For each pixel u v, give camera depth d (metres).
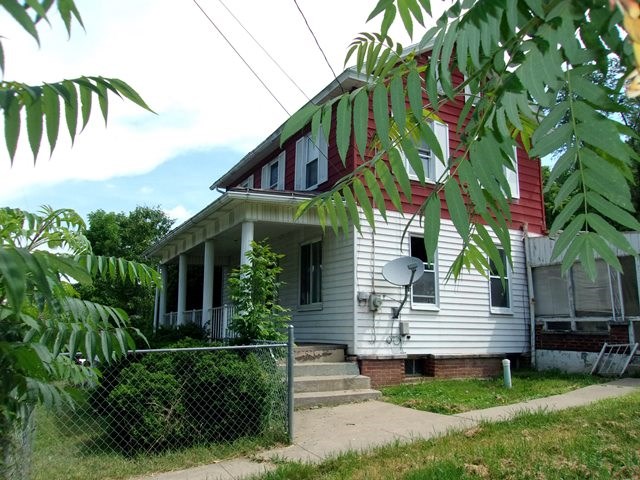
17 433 3.00
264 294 8.48
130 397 5.38
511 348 12.06
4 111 1.18
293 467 4.66
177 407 5.49
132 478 4.66
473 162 1.35
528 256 12.47
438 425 6.36
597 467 4.29
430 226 1.34
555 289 12.01
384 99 1.42
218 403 5.73
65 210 3.01
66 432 5.68
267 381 5.95
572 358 11.37
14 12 0.97
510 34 1.34
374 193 1.79
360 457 4.95
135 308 22.31
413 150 1.43
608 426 5.68
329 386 8.65
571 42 1.28
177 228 13.31
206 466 4.97
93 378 2.96
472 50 1.33
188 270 22.77
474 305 11.67
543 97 1.27
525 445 4.98
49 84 1.24
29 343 2.31
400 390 9.37
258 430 5.82
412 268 10.22
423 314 10.92
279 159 14.55
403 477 4.20
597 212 1.12
